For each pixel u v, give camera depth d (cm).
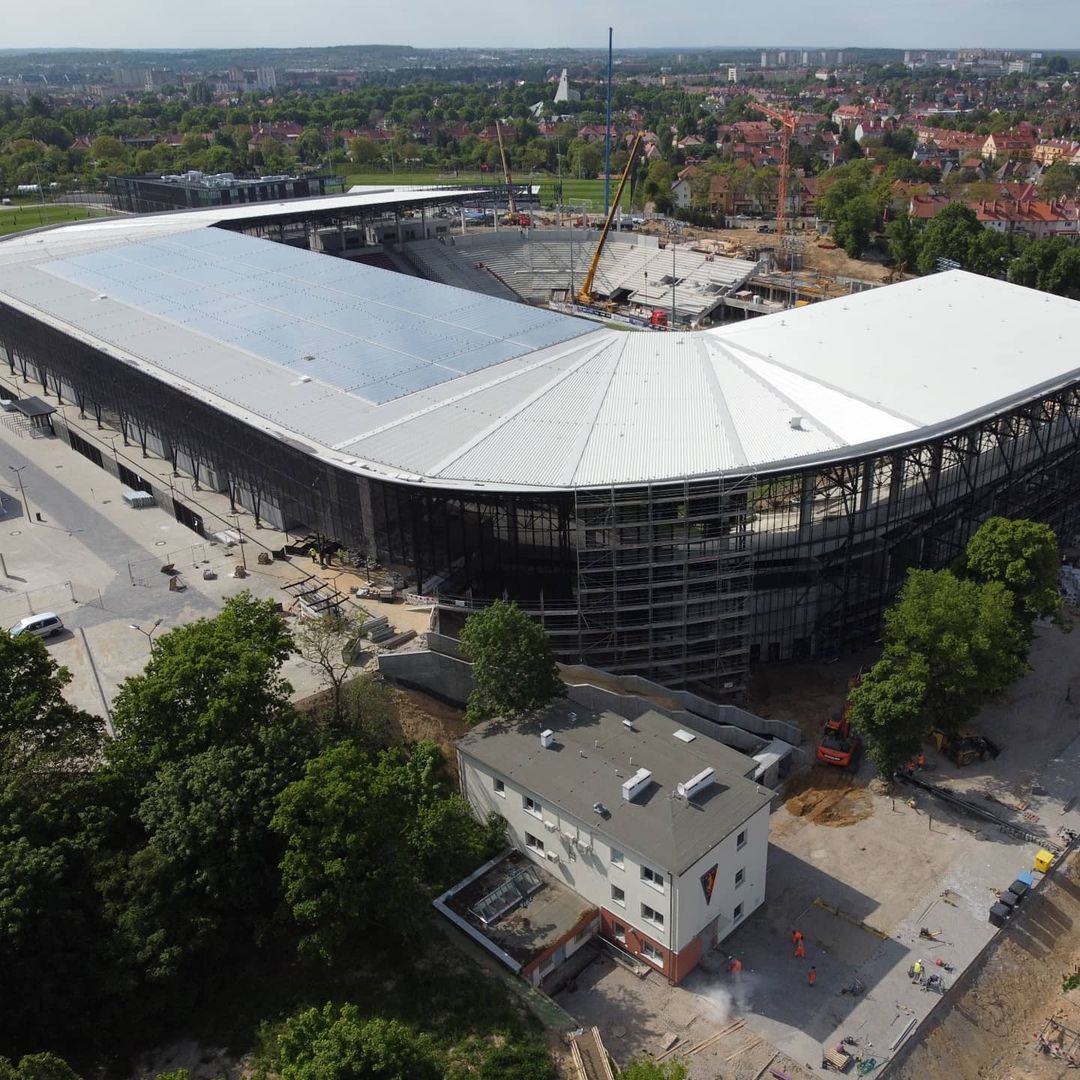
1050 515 12794
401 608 10706
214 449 12975
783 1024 6762
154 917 6384
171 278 17200
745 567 9844
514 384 11488
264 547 12169
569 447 9869
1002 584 9288
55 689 7775
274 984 6744
